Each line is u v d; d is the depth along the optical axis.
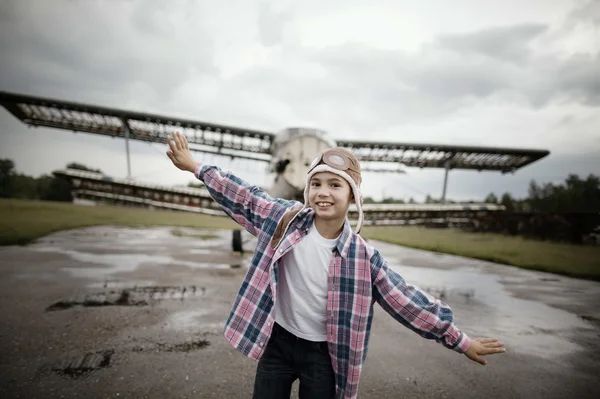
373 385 2.30
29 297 3.90
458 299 4.96
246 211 1.36
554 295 5.38
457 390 2.28
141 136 15.61
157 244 10.44
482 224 21.25
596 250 11.49
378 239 18.17
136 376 2.21
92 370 2.27
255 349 1.18
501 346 1.15
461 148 16.14
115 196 10.13
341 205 1.14
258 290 1.21
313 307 1.20
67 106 13.52
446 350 3.00
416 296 1.16
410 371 2.54
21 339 2.72
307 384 1.20
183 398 1.98
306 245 1.20
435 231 28.30
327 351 1.22
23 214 18.88
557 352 3.06
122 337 2.87
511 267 8.60
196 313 3.61
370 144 16.33
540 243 14.70
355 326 1.14
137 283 4.88
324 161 1.14
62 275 5.15
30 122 15.16
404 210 11.59
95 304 3.76
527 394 2.27
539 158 17.30
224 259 7.84
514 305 4.70
